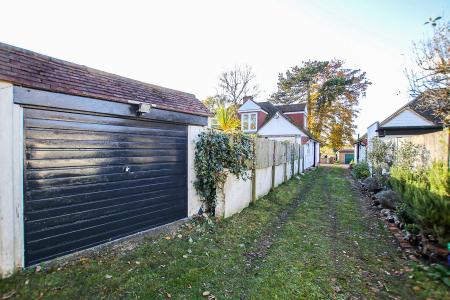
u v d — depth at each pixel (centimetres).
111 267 319
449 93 591
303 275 318
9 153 284
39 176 314
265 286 291
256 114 2169
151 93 493
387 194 648
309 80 2953
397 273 322
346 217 598
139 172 452
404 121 1241
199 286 288
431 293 271
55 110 331
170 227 491
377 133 1414
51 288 265
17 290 258
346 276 316
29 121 304
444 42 578
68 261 330
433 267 324
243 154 630
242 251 394
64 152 341
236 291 280
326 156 3609
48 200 323
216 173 561
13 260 288
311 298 268
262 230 502
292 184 1096
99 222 386
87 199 369
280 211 661
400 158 678
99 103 378
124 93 425
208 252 381
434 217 324
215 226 504
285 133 2052
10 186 285
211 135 584
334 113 2895
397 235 453
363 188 1028
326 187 1077
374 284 297
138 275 302
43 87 309
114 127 409
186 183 556
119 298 256
